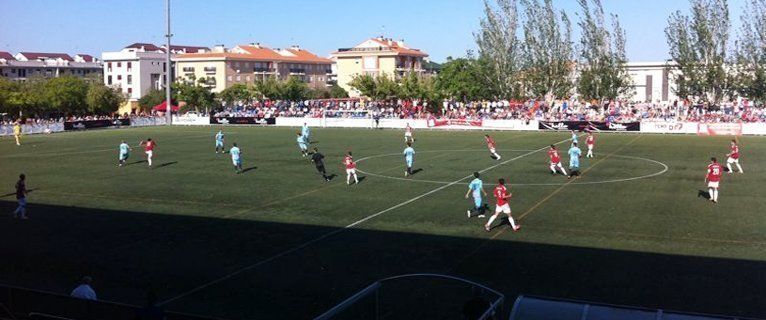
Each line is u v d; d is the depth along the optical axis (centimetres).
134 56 14800
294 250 1925
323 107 8938
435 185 3073
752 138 5356
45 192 3002
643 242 1959
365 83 9256
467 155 4309
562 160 3991
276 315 1417
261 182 3228
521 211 2438
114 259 1859
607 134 5984
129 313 1155
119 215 2461
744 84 7731
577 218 2302
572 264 1741
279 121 7806
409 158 3428
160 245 2005
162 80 15200
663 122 6069
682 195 2731
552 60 9094
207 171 3656
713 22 7844
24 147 5266
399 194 2839
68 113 9906
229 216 2416
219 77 14600
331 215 2409
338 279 1656
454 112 7556
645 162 3819
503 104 7850
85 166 3947
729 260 1755
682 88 8144
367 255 1862
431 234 2094
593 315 1074
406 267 1744
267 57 15438
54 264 1816
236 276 1689
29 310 1260
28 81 10581
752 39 7688
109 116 9162
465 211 2459
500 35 9269
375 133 6391
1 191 3053
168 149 4956
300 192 2919
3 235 2158
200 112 9625
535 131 6438
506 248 1912
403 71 14612
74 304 1209
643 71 11731
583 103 7900
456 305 1462
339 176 3403
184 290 1589
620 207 2491
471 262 1775
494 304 1182
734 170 3459
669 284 1563
